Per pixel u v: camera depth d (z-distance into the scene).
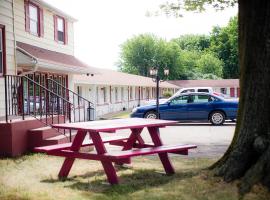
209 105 21.22
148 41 85.00
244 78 6.91
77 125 7.54
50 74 19.78
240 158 6.59
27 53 15.96
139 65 85.81
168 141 14.23
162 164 8.34
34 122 11.07
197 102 21.39
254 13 6.75
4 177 7.75
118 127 7.22
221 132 17.34
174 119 21.55
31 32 18.61
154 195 6.25
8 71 13.22
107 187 6.92
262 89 6.57
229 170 6.64
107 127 7.13
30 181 7.42
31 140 10.66
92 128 6.93
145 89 52.25
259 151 6.31
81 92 30.48
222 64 89.38
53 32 21.16
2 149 9.99
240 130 6.75
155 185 6.96
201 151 11.42
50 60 17.75
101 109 34.03
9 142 9.94
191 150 11.66
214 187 6.39
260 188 5.93
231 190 6.16
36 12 19.23
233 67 87.94
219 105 21.11
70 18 23.20
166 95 49.75
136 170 8.42
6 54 13.07
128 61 86.69
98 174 8.06
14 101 12.86
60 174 7.70
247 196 5.82
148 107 21.97
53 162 9.35
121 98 41.78
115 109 39.06
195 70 91.00
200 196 6.06
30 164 9.09
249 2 6.83
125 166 8.88
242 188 6.16
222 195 6.02
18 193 6.50
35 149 7.69
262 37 6.64
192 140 14.48
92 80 30.27
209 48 97.50
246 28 6.89
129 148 8.91
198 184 6.62
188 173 7.86
